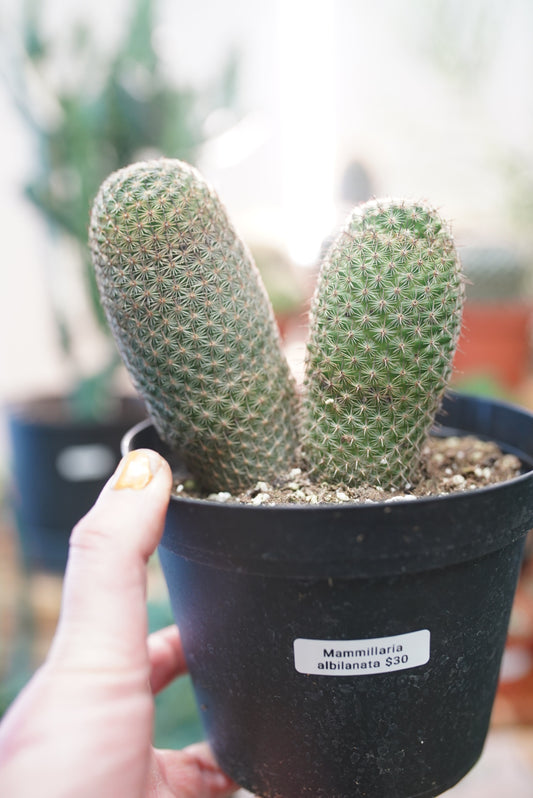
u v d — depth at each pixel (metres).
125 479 0.25
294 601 0.25
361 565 0.24
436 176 0.92
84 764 0.22
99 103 0.61
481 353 0.75
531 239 0.84
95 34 0.70
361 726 0.26
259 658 0.27
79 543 0.25
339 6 0.88
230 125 0.68
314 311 0.29
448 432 0.39
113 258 0.27
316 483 0.30
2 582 0.68
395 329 0.27
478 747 0.29
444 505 0.24
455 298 0.28
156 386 0.29
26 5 0.61
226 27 0.86
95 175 0.62
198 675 0.29
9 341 0.95
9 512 0.78
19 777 0.22
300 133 0.92
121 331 0.28
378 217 0.27
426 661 0.26
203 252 0.28
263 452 0.30
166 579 0.30
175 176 0.28
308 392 0.30
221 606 0.27
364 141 0.92
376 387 0.28
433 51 0.85
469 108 0.88
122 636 0.24
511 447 0.36
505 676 0.60
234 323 0.28
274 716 0.27
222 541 0.25
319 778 0.27
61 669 0.23
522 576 0.65
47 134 0.64
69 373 0.79
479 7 0.84
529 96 0.87
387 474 0.29
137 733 0.24
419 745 0.27
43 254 0.84
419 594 0.25
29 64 0.64
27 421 0.66
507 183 0.85
